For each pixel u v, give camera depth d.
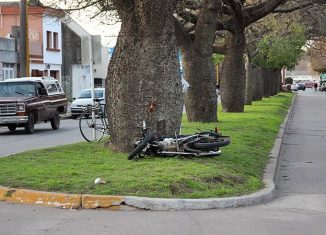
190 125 18.64
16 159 11.38
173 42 11.95
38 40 47.19
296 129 24.16
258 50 36.69
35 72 46.34
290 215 8.01
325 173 12.15
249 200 8.66
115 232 6.91
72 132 22.25
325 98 65.00
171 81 11.84
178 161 10.58
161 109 11.70
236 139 15.30
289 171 12.48
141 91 11.66
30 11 41.62
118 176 9.20
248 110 29.58
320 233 7.02
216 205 8.31
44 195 8.34
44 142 17.98
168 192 8.49
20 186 8.80
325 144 18.31
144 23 11.60
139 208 8.07
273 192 9.52
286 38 35.66
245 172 10.63
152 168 9.85
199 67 20.22
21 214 7.81
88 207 8.12
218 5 19.80
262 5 23.69
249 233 6.96
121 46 11.89
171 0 11.74
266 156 13.70
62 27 52.03
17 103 20.94
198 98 20.34
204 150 11.12
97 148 12.73
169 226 7.22
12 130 22.84
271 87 57.34
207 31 19.94
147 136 10.92
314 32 37.16
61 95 24.62
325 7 28.08
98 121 16.84
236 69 26.86
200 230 7.05
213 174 9.52
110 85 12.09
